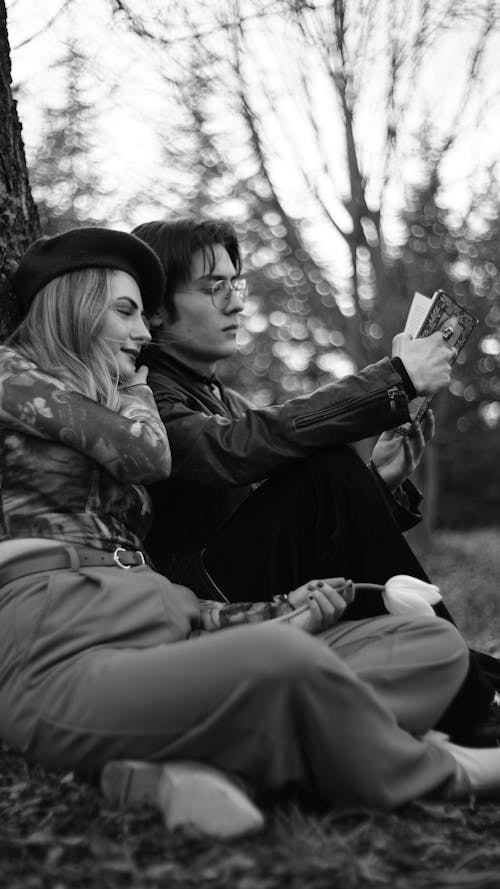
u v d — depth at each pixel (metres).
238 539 3.17
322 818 2.38
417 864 2.19
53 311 2.96
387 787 2.37
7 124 3.73
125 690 2.33
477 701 2.89
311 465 3.15
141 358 3.56
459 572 12.30
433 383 3.21
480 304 17.61
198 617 2.78
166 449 2.82
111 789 2.40
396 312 16.80
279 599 2.83
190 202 13.15
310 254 16.08
